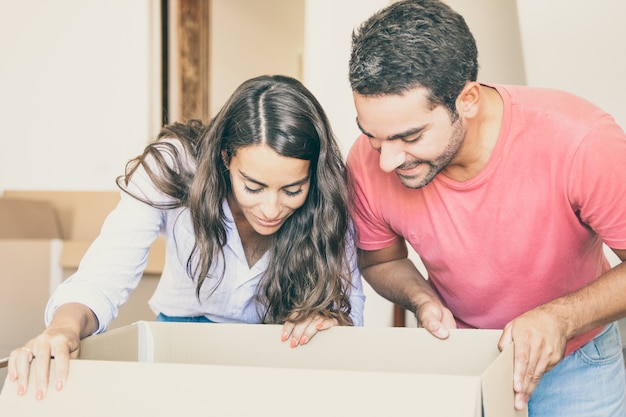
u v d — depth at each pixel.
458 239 1.44
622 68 2.40
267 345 1.32
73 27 4.45
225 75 5.45
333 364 1.30
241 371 0.95
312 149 1.31
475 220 1.41
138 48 4.39
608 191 1.29
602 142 1.29
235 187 1.34
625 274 1.31
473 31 2.63
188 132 1.50
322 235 1.43
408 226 1.50
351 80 1.21
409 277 1.60
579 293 1.29
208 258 1.43
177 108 4.78
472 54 1.23
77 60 4.45
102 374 1.01
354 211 1.54
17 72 4.50
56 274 3.35
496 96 1.38
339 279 1.46
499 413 1.00
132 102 4.40
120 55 4.41
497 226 1.40
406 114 1.18
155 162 1.42
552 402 1.51
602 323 1.31
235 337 1.33
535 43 2.45
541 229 1.38
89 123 4.45
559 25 2.43
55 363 1.04
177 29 4.79
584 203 1.32
